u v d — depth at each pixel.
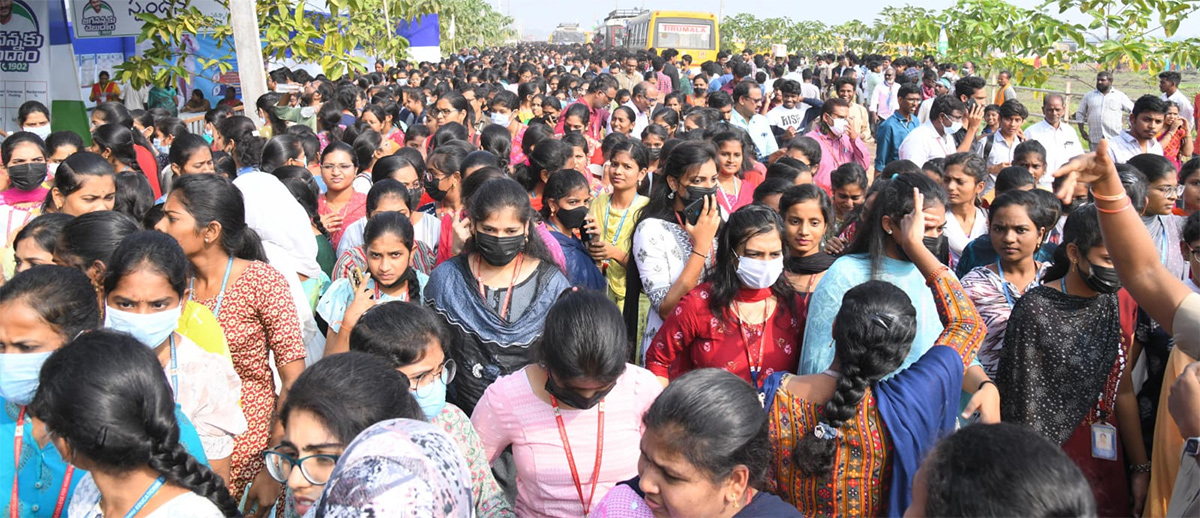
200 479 2.26
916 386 2.76
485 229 3.80
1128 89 16.02
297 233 4.50
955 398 2.86
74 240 3.31
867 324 2.67
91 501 2.45
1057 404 3.48
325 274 4.89
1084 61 11.82
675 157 4.61
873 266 3.52
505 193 3.81
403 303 2.97
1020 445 1.62
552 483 2.91
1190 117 12.39
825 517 2.80
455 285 3.89
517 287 3.88
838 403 2.69
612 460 2.90
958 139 8.73
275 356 3.57
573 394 2.79
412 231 4.25
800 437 2.83
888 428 2.71
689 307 3.79
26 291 2.60
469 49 51.31
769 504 2.29
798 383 2.89
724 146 6.23
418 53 23.36
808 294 4.10
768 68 23.12
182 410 2.94
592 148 9.62
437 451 1.88
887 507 2.76
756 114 10.42
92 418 2.07
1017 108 8.14
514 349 3.76
